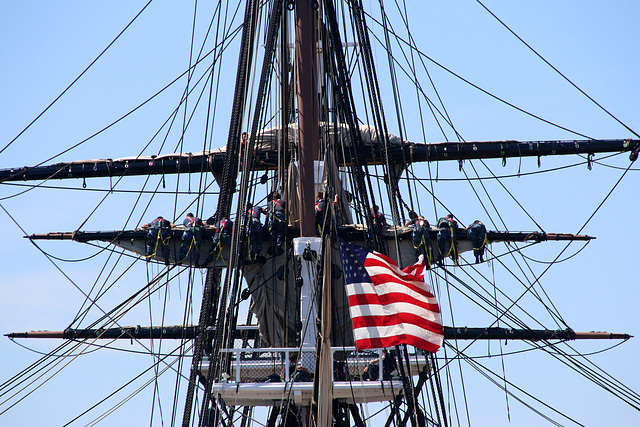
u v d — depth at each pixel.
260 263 91.25
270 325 92.12
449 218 93.00
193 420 92.75
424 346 74.12
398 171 111.44
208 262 92.50
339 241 76.12
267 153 102.00
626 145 106.12
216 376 82.38
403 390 81.44
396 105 95.25
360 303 74.88
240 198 85.62
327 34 99.75
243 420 97.12
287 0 91.56
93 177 110.62
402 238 93.44
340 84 100.19
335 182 94.62
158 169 110.31
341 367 84.81
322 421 71.75
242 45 95.06
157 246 92.81
